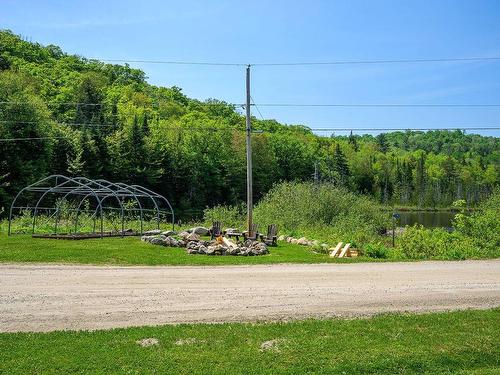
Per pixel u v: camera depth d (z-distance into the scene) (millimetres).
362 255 20656
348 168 89562
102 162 54938
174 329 8820
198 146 69188
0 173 43281
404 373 7477
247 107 24500
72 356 7426
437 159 137375
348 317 10141
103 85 91500
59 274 13227
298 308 10633
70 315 9562
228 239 23547
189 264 15703
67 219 30047
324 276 14281
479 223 25719
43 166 47469
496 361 8195
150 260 16125
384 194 101188
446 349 8375
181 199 64375
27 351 7562
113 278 12961
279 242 24391
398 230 41656
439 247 21984
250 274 14242
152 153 60406
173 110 91625
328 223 31938
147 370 7055
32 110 47531
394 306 11117
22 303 10211
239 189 72188
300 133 100438
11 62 72875
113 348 7797
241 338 8469
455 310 10953
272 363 7477
